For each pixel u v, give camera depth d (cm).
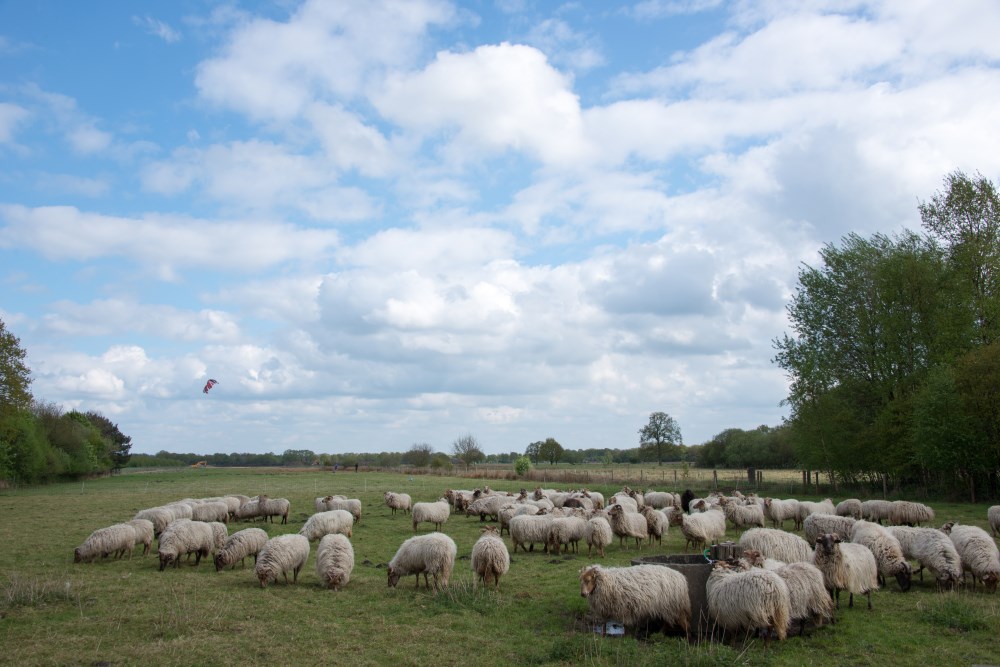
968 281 4978
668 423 8988
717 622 1295
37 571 1981
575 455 14100
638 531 2475
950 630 1325
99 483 7800
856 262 5500
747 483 6006
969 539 1719
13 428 6381
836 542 1456
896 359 5144
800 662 1161
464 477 7619
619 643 1256
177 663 1130
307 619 1420
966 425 4212
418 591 1709
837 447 5178
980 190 5091
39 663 1124
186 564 2155
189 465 16238
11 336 6144
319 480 7356
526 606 1552
